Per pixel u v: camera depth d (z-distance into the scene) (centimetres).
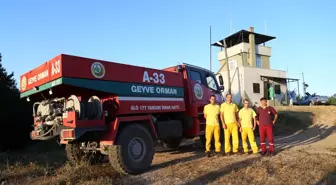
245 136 966
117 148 707
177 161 880
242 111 977
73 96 706
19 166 834
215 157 913
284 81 3528
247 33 3531
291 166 739
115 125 721
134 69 791
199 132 1010
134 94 782
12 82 1452
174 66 1009
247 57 3488
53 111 737
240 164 782
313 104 3158
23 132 1397
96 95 765
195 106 1002
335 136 1395
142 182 657
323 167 721
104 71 718
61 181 659
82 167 759
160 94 861
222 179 652
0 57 1448
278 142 1278
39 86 727
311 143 1216
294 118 1864
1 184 663
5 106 1340
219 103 1152
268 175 666
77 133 673
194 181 648
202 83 1084
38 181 682
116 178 695
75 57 668
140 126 777
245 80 3159
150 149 780
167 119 939
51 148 1364
